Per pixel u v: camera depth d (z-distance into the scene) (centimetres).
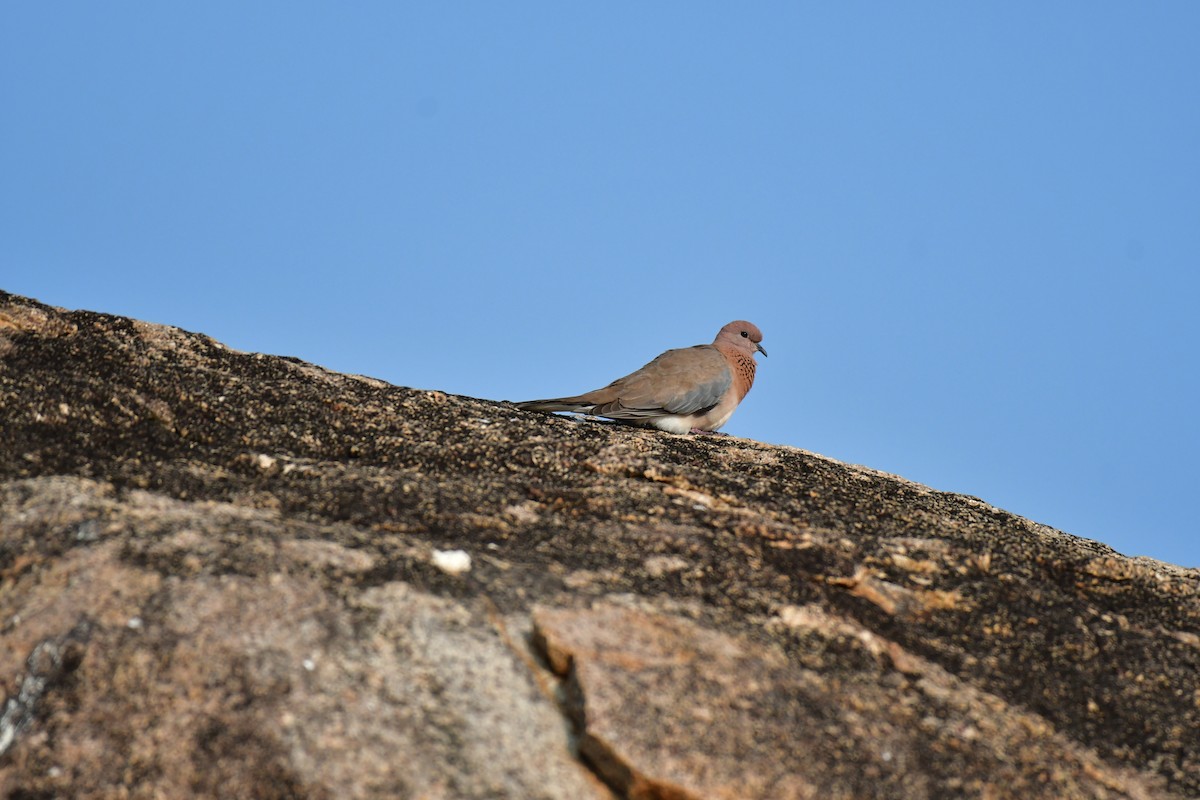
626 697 860
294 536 969
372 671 850
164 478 1083
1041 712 1007
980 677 1034
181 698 821
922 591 1138
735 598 1035
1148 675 1079
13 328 1359
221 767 789
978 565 1200
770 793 830
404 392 1459
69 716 814
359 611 893
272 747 795
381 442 1295
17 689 831
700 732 853
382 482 1135
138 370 1328
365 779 784
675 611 984
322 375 1452
